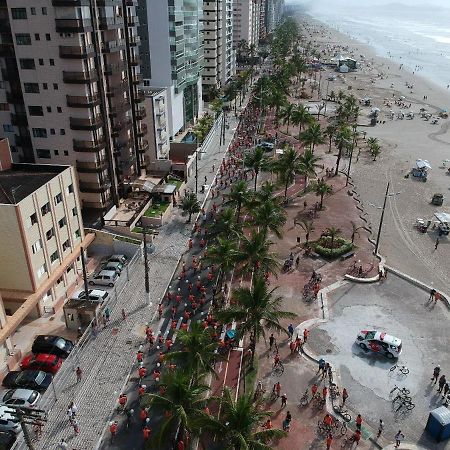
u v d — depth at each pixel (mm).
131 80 79750
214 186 93625
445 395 43750
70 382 43812
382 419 41375
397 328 53375
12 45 64375
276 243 72375
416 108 172125
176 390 33031
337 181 99625
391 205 88125
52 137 69062
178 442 36938
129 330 51281
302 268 65438
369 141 120438
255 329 43188
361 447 38594
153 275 62031
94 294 55438
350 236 75500
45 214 53406
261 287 44031
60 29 61812
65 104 66375
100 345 48812
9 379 43312
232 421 31062
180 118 120938
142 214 76625
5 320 45969
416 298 59312
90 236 64938
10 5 61906
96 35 66250
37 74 65375
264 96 145625
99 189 70625
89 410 40906
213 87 163375
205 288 59375
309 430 40031
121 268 62844
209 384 44469
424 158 116188
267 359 48250
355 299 58750
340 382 45406
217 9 158625
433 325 54062
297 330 52562
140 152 86562
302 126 133125
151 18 105000
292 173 86750
